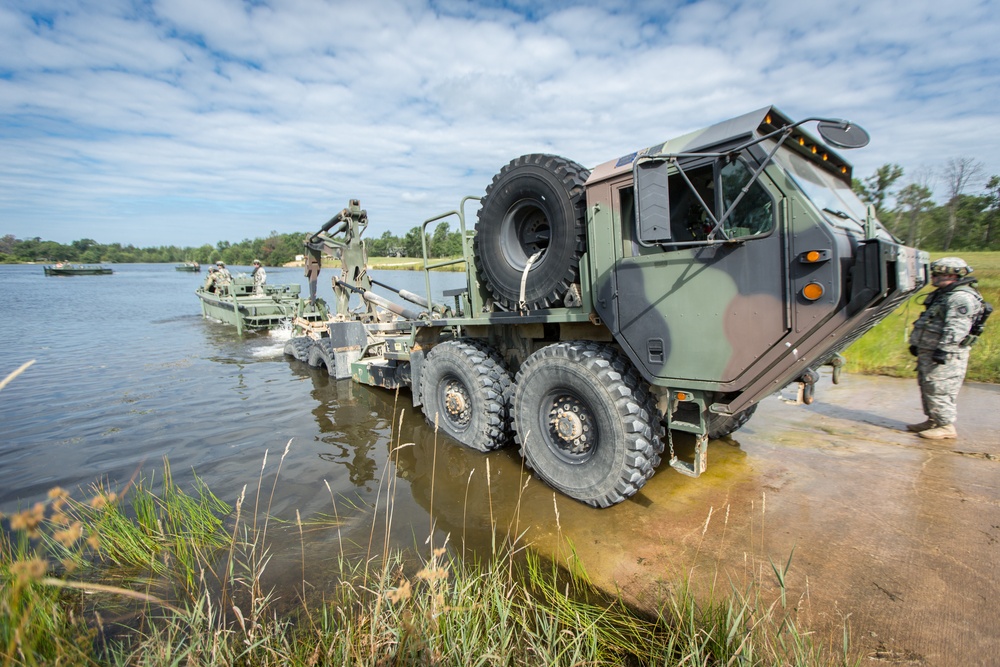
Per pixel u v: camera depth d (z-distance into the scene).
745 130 2.95
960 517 3.25
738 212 3.10
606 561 2.96
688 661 2.07
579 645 2.12
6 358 10.37
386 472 4.41
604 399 3.46
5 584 2.00
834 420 5.41
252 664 2.03
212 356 10.57
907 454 4.37
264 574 2.90
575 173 3.90
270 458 4.76
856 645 2.19
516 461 4.64
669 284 3.28
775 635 2.12
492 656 2.01
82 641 2.11
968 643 2.18
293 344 9.80
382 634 2.00
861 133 2.51
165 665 1.93
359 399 6.92
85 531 3.16
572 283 3.99
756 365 2.95
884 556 2.87
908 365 7.43
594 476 3.56
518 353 4.99
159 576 2.90
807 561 2.85
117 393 7.33
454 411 5.20
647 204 2.97
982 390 6.26
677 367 3.28
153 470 4.50
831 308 2.61
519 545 3.17
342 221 9.91
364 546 3.19
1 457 4.85
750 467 4.21
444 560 3.00
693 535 3.20
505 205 4.49
